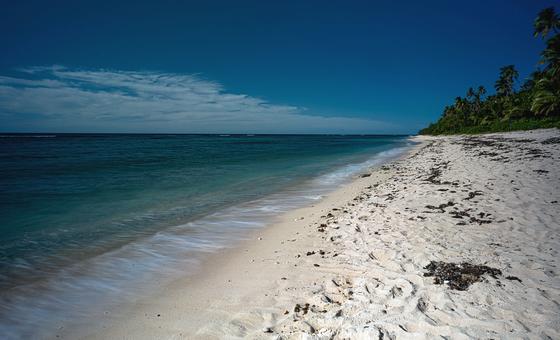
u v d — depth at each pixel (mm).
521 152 21391
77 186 16578
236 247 7910
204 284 5941
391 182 16062
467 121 83375
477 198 10586
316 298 5039
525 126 48406
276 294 5344
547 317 3998
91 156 37406
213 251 7672
